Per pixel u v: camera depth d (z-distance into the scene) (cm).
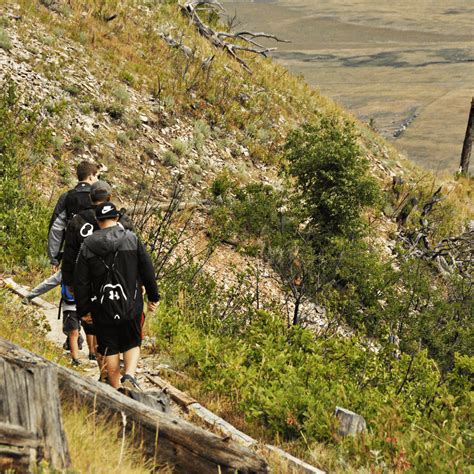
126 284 1820
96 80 7862
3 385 1136
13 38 7588
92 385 1455
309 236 6931
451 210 10156
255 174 8281
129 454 1439
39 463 1130
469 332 5341
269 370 2705
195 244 6269
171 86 8694
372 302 5794
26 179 5416
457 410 2298
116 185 6562
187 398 2336
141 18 10069
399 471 1914
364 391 2817
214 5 12306
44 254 3859
